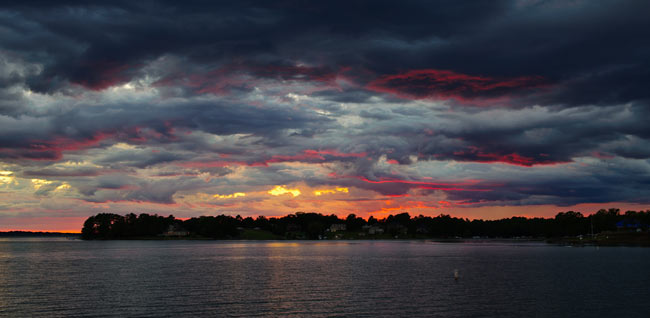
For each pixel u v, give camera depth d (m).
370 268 110.06
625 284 75.94
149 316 52.16
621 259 132.75
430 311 54.72
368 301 61.06
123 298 63.84
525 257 148.62
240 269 108.19
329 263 127.38
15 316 52.41
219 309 55.94
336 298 63.50
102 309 56.09
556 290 69.88
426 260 138.00
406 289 71.94
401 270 104.12
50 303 60.16
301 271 102.56
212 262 132.62
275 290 71.25
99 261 138.75
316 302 60.50
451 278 86.69
